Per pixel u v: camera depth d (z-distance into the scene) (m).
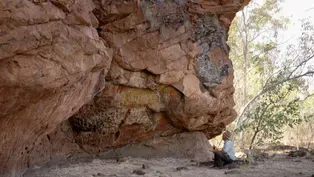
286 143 21.73
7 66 5.06
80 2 6.66
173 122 12.19
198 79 11.68
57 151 10.26
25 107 5.98
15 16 4.95
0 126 5.88
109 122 10.95
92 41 6.88
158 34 10.39
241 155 13.91
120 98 10.65
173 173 9.09
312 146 19.45
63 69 6.18
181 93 11.45
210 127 13.34
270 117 13.23
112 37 9.78
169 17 10.63
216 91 12.04
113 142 11.57
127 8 9.46
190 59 11.33
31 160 8.79
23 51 5.18
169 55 10.71
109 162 10.96
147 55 10.37
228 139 10.66
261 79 22.81
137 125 11.54
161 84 11.02
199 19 11.60
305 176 8.38
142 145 12.28
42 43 5.51
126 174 8.88
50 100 6.52
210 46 11.84
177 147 12.65
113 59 9.98
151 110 11.48
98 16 9.36
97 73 7.82
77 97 7.62
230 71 12.35
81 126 10.71
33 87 5.59
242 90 26.02
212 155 13.02
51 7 5.68
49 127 7.74
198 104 11.76
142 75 10.66
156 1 10.32
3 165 6.96
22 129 6.64
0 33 4.82
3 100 5.32
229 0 11.71
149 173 9.06
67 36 6.21
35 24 5.34
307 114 20.06
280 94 14.30
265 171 9.23
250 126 15.09
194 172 9.28
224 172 9.22
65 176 8.45
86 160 10.98
